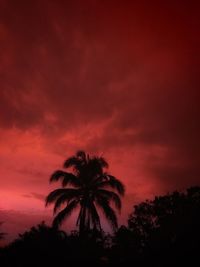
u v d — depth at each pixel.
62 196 26.86
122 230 16.73
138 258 15.39
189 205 15.07
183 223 14.27
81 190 27.12
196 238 13.50
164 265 13.97
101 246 17.55
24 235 17.94
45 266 16.05
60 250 16.83
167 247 14.17
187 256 13.32
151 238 15.12
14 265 15.92
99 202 26.55
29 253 16.45
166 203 16.12
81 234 18.67
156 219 16.23
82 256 16.67
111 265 16.08
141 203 17.23
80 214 26.11
